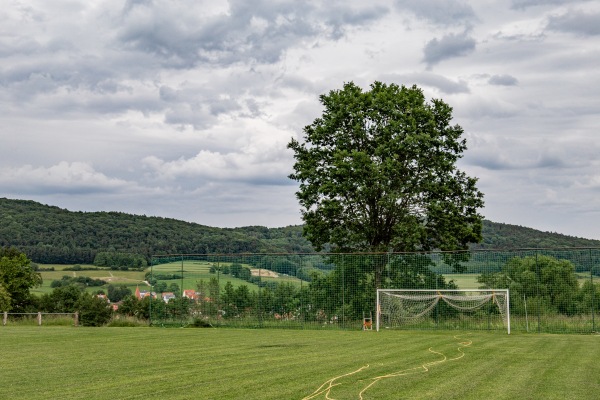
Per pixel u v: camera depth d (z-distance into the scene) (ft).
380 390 46.34
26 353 74.38
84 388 47.78
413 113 162.40
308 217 168.35
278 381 50.65
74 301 257.75
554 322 113.70
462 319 119.24
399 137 157.17
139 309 180.55
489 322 117.39
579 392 45.80
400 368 59.26
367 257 127.54
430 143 158.81
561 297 114.11
